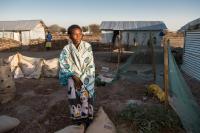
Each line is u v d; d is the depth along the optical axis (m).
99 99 3.49
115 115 2.80
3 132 2.34
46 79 4.89
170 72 3.05
